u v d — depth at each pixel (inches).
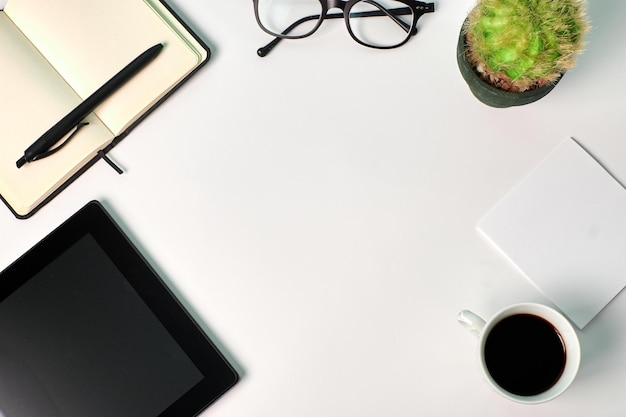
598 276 25.3
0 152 26.9
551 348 24.2
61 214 27.2
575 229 25.5
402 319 26.0
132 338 26.1
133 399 26.0
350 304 26.1
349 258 26.3
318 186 26.6
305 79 26.9
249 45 27.1
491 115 26.3
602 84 26.1
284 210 26.6
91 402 26.1
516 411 25.4
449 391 25.7
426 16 26.6
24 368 26.4
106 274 26.4
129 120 26.7
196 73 27.1
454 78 26.4
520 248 25.6
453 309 25.9
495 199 26.0
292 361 26.2
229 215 26.8
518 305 23.8
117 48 26.8
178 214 26.9
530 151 26.1
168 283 26.6
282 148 26.8
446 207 26.1
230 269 26.6
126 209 27.0
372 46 26.6
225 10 27.3
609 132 25.9
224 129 27.0
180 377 25.9
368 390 25.9
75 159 26.6
